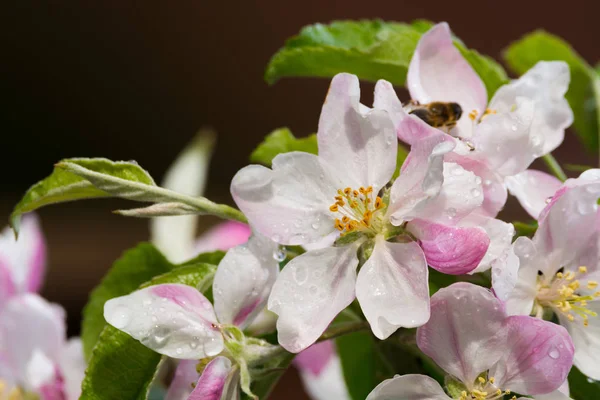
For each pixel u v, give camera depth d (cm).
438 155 40
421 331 41
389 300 41
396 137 41
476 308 40
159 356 43
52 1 165
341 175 42
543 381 40
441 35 44
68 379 49
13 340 49
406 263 41
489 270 42
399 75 47
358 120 42
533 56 55
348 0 162
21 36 170
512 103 44
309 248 43
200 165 65
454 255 40
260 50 171
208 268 43
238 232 56
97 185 42
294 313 41
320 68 47
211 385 41
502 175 42
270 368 42
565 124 44
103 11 168
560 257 42
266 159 47
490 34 163
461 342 41
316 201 42
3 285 51
